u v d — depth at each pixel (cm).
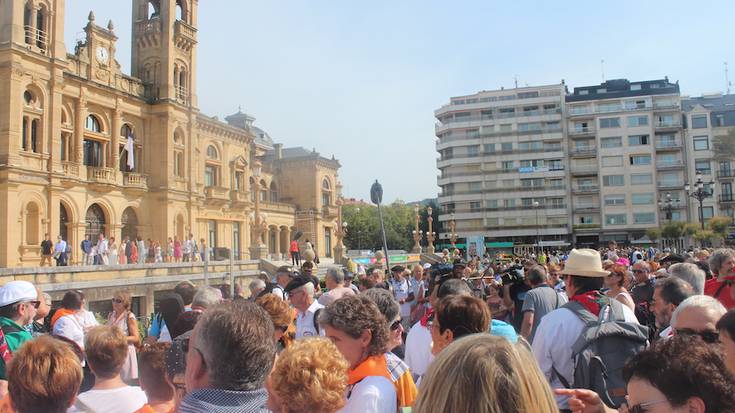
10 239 3528
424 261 6419
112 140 4572
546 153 10219
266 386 383
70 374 404
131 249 4009
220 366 347
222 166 6128
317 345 375
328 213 8075
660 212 9581
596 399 372
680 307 503
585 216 10025
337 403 355
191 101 5250
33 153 3741
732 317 397
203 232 5600
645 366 306
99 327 520
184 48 5231
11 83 3588
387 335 483
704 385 288
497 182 10412
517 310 1075
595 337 536
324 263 6034
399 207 12612
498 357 239
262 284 1261
